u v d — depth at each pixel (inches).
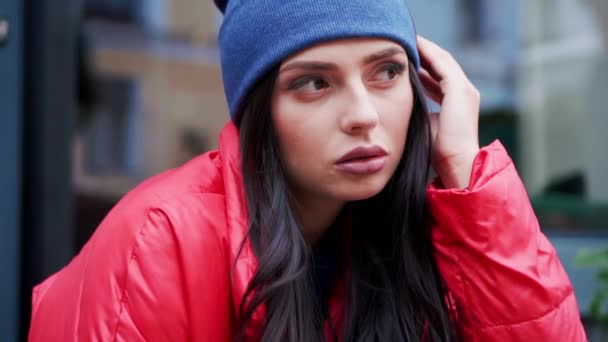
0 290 73.7
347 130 40.2
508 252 43.4
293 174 42.7
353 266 48.3
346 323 46.9
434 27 101.3
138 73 92.7
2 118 74.2
